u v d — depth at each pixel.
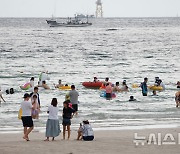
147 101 54.75
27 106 30.42
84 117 43.38
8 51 147.38
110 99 56.06
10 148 26.78
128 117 43.53
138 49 160.62
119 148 26.91
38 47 167.12
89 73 90.38
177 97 49.84
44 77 75.50
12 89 61.28
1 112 46.47
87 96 58.97
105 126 38.81
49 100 55.53
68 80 78.81
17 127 38.31
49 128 30.48
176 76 85.88
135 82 77.19
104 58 125.88
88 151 25.98
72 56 131.50
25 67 100.50
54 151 25.92
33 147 27.19
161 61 117.19
